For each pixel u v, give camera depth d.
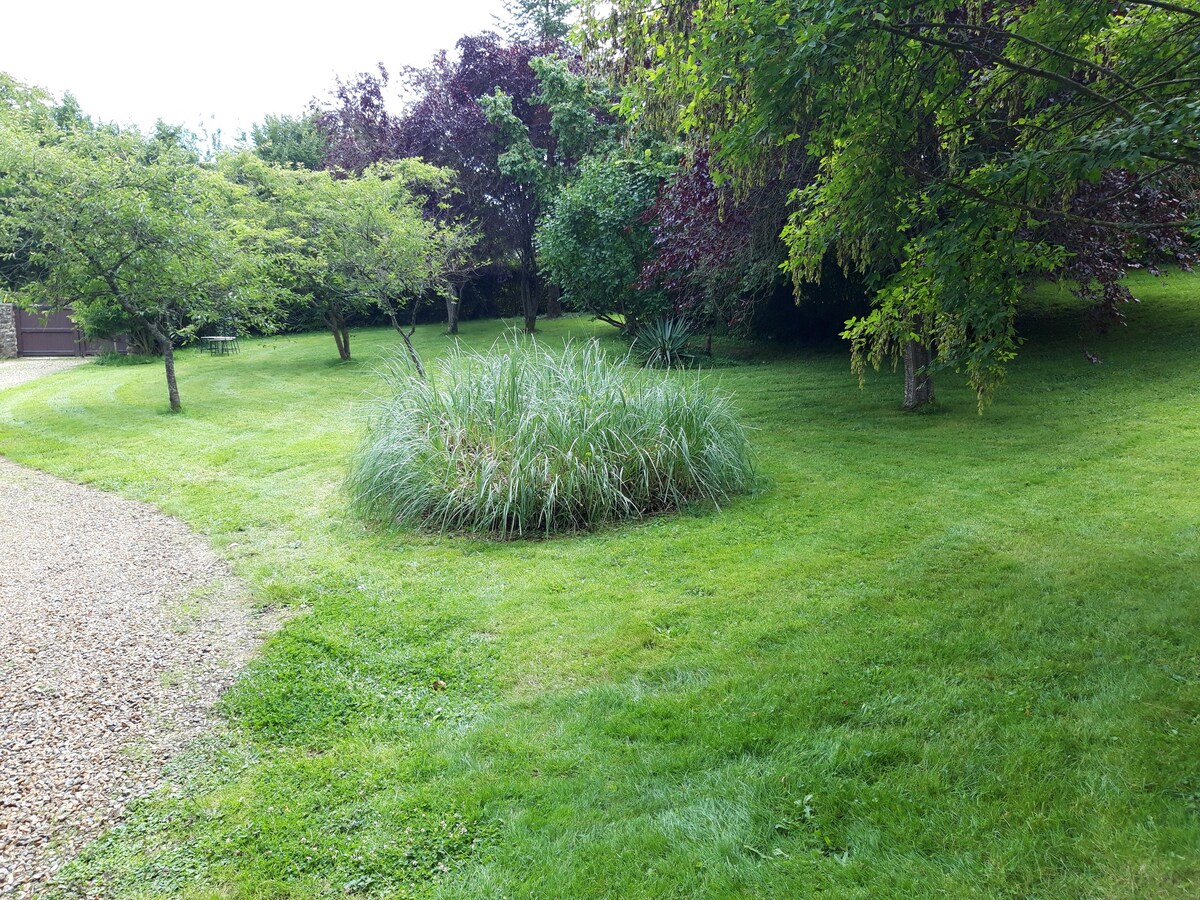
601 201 14.88
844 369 12.38
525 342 7.03
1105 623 3.43
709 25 3.66
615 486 5.48
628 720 2.85
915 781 2.39
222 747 2.78
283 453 8.00
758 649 3.40
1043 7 3.90
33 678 3.33
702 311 13.55
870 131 3.91
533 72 21.22
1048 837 2.11
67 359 19.67
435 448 5.64
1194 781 2.30
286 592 4.28
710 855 2.12
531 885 2.05
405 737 2.82
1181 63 3.62
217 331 20.05
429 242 12.95
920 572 4.19
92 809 2.42
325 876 2.12
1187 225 3.58
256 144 30.62
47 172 9.42
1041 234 4.65
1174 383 8.45
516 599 4.11
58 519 5.94
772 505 5.63
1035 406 8.34
